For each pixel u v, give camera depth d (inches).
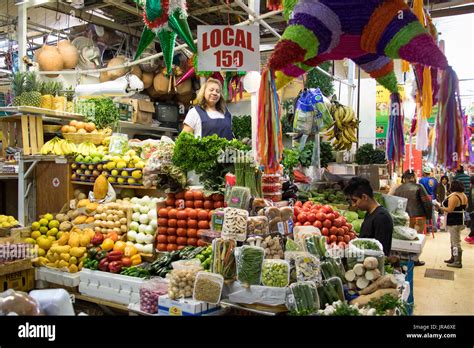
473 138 292.7
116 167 175.6
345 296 103.9
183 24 116.1
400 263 147.1
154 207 153.1
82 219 168.7
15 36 285.1
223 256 101.0
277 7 116.2
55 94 208.5
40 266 155.3
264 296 94.7
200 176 146.9
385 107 331.0
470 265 271.9
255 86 147.1
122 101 240.4
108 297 133.8
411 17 86.0
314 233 114.9
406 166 374.6
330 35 87.4
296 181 232.4
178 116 286.2
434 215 398.0
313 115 197.2
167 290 108.4
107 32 255.9
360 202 135.7
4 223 171.8
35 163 195.3
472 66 422.6
